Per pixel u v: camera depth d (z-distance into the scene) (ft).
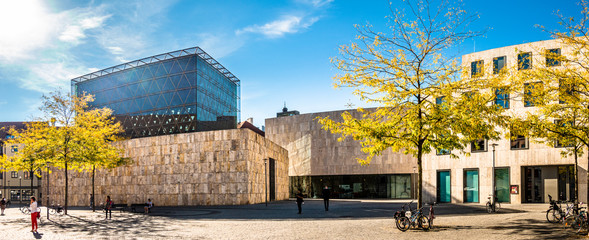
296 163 211.61
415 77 58.13
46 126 102.73
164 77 234.58
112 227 69.72
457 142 61.93
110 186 181.88
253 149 152.35
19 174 300.81
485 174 128.77
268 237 52.80
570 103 57.52
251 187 148.25
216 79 253.65
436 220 69.10
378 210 98.48
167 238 53.52
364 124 60.49
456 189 136.15
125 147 177.47
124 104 247.09
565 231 51.62
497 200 126.00
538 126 59.72
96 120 112.27
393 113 61.72
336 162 201.16
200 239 52.11
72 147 99.60
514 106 117.60
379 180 193.36
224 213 100.42
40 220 86.63
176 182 159.43
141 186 169.89
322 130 206.18
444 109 58.75
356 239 49.14
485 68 58.03
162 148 165.48
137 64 245.45
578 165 113.70
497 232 52.01
